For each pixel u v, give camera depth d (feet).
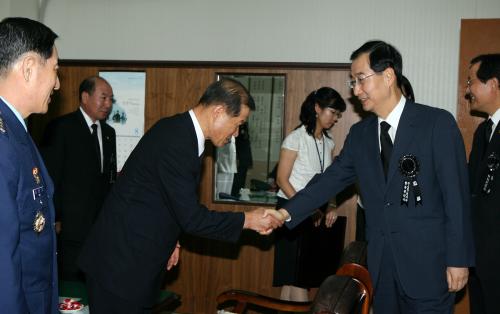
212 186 12.30
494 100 7.98
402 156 5.98
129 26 12.58
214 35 12.15
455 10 11.09
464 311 10.46
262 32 11.92
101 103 10.23
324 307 3.64
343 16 11.57
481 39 10.55
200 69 12.23
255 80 12.05
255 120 12.12
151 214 6.03
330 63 11.63
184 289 12.45
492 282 7.47
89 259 6.08
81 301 7.06
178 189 5.97
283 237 9.68
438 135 5.87
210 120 6.13
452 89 11.14
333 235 10.21
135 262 5.92
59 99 12.87
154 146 6.01
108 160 10.78
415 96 11.31
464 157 6.01
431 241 5.91
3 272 3.81
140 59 12.55
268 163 12.10
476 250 7.66
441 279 5.94
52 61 4.49
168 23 12.37
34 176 4.36
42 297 4.46
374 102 6.14
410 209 5.93
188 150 5.98
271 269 11.99
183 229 6.18
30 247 4.27
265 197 12.12
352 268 4.89
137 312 5.99
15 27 4.26
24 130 4.41
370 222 6.28
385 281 6.17
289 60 11.84
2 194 3.86
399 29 11.35
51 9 12.87
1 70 4.26
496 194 7.45
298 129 10.04
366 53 6.09
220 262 12.28
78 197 9.98
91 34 12.76
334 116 9.91
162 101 12.46
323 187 7.20
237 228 6.59
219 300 7.95
